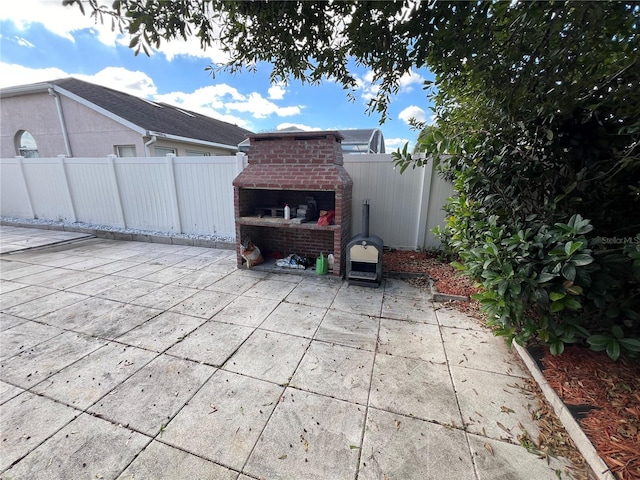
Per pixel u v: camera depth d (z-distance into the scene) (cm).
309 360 244
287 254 529
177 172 616
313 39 206
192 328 293
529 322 217
